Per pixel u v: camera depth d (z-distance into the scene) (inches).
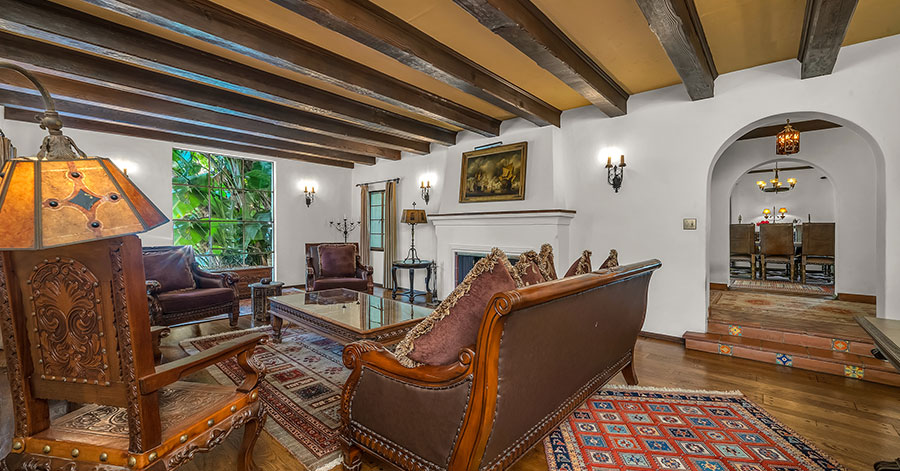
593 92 132.6
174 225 227.9
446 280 218.2
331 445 76.5
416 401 57.5
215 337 152.3
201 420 54.7
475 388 50.6
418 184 249.9
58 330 47.6
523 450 61.2
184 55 114.6
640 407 94.3
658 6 81.6
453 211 216.7
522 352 53.6
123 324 44.9
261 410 65.6
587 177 170.6
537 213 171.5
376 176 283.6
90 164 47.8
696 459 72.5
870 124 115.1
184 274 166.2
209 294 156.3
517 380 54.2
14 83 122.8
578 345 69.7
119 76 123.5
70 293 46.3
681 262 146.6
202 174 239.3
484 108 175.9
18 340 48.7
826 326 135.3
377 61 125.6
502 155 193.8
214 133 198.7
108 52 101.7
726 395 100.5
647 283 101.9
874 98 114.3
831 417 88.4
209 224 242.4
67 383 48.6
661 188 150.6
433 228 240.5
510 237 187.6
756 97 131.3
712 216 227.0
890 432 81.4
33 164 44.8
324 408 92.2
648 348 140.2
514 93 148.6
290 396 98.5
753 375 114.1
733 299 189.5
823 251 231.8
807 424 85.3
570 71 114.9
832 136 193.2
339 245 227.8
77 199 44.6
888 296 114.6
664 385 107.4
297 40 109.7
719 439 79.5
